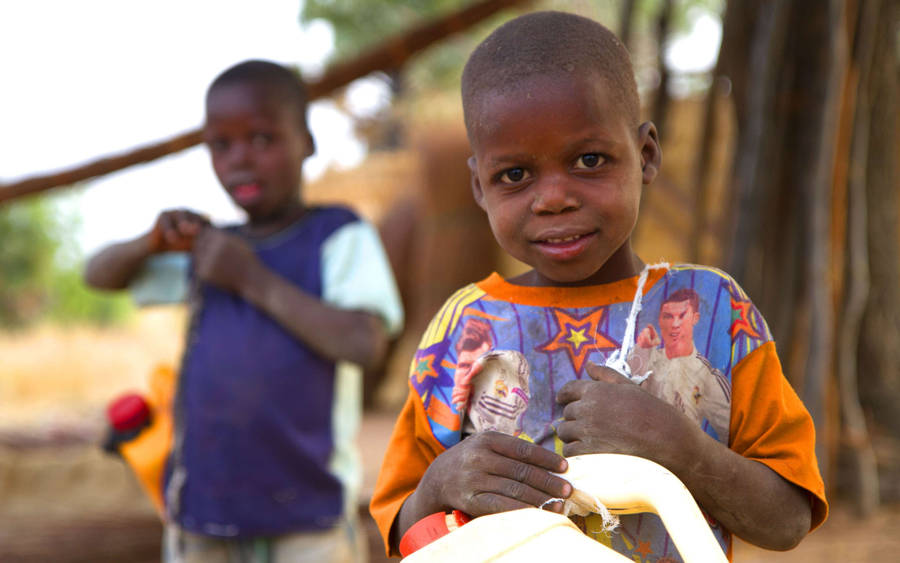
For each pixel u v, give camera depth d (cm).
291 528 225
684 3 1169
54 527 352
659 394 122
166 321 1361
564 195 112
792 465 119
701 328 124
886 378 454
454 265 738
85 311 1703
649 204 718
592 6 994
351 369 246
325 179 1054
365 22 1164
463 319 132
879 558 336
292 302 231
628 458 102
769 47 371
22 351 1204
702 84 720
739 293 126
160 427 242
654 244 717
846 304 393
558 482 104
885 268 450
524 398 125
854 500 388
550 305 127
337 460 236
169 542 234
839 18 357
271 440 227
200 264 237
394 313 246
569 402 115
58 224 1658
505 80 114
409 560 94
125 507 380
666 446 108
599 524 119
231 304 238
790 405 123
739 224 386
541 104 111
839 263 376
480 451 110
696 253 421
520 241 117
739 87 395
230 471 226
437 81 1176
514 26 119
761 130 378
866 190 448
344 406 243
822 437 373
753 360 123
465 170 737
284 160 242
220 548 230
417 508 119
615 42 119
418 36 405
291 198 250
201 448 229
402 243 849
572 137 112
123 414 239
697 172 419
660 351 123
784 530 117
